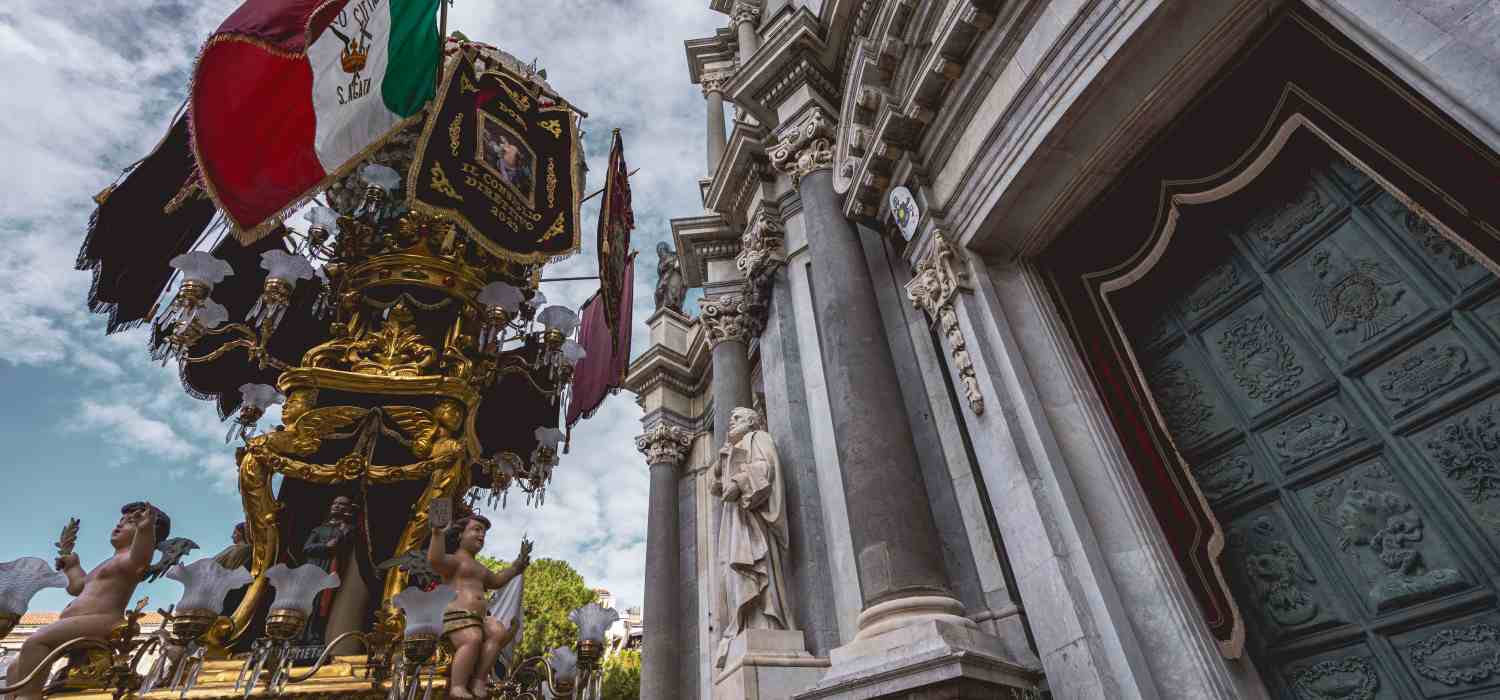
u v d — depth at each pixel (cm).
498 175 830
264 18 607
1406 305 396
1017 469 494
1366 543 398
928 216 619
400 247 830
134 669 488
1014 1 530
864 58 700
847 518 637
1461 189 332
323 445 781
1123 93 474
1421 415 383
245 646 648
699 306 1122
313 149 627
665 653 1131
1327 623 407
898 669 448
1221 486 478
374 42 658
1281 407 451
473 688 556
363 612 717
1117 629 417
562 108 961
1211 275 506
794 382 799
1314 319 441
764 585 659
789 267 879
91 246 699
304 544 747
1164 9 423
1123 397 506
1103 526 468
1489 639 340
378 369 764
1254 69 442
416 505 743
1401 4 316
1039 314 560
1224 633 414
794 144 833
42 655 450
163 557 509
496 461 1015
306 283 861
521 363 959
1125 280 525
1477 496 356
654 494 1324
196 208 747
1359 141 378
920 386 678
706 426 1376
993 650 474
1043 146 507
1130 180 526
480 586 600
